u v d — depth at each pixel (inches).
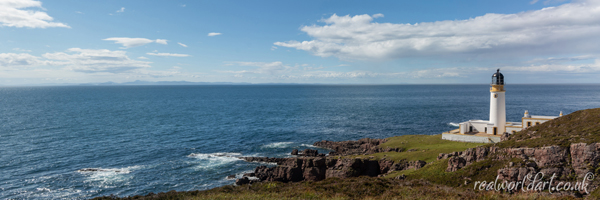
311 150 3280.0
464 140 3036.4
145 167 2822.3
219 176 2618.1
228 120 5807.1
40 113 6471.5
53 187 2311.8
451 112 6899.6
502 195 1210.6
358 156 2775.6
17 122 5142.7
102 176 2566.4
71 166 2790.4
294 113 6993.1
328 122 5536.4
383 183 1397.6
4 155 3058.6
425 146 2952.8
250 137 4207.7
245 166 2874.0
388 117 6136.8
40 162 2871.6
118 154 3218.5
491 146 1786.4
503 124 3095.5
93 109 7519.7
